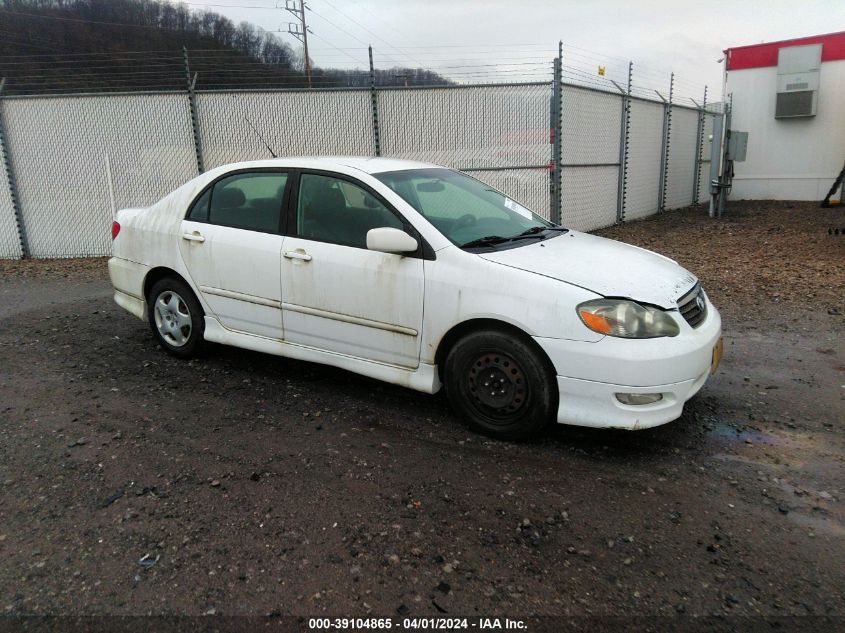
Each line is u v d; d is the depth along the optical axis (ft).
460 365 12.50
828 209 53.11
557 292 11.43
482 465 11.45
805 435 12.66
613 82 42.06
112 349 17.98
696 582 8.45
